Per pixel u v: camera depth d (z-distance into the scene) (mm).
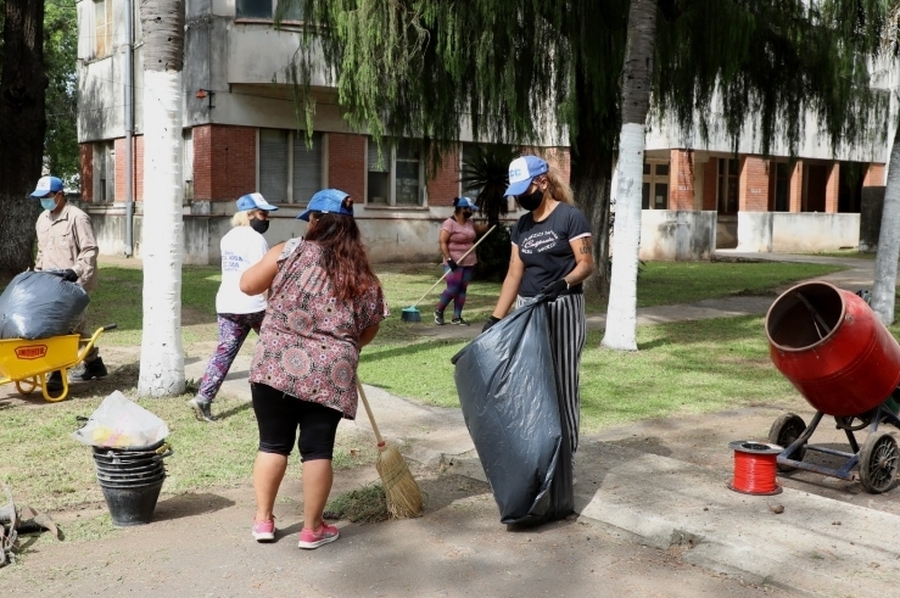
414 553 4895
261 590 4414
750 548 4680
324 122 24016
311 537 4918
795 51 15953
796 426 6555
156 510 5570
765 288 18656
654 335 12453
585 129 15320
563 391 5312
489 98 14117
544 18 13586
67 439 7094
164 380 8375
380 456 5430
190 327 13117
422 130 15578
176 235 8352
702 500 5414
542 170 5445
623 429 7555
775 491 5547
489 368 5117
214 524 5316
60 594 4355
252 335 12672
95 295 16625
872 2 12914
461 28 13023
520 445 5066
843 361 5754
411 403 8258
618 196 11156
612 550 4945
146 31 8039
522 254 5527
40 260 8664
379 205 25359
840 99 16297
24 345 7914
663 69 14188
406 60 13258
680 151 28359
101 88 27906
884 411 6016
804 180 36062
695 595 4375
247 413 7922
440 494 5926
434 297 16938
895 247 13133
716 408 8328
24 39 17656
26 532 5156
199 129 22953
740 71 16141
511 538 5113
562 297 5289
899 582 4328
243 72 22391
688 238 27656
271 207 7828
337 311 4812
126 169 26000
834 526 4988
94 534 5141
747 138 29797
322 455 4867
